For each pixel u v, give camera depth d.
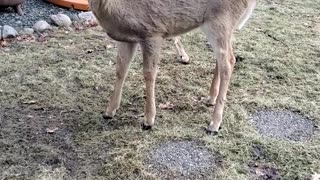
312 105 2.50
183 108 2.45
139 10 1.97
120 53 2.19
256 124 2.32
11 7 3.63
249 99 2.54
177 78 2.79
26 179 1.87
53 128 2.22
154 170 1.94
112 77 2.76
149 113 2.20
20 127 2.22
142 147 2.09
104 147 2.09
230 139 2.18
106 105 2.46
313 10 4.12
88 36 3.33
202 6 2.07
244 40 3.35
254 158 2.06
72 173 1.92
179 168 1.96
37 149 2.06
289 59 3.07
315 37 3.48
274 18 3.85
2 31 3.18
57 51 3.04
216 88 2.42
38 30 3.33
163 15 2.02
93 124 2.27
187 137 2.18
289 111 2.45
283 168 2.00
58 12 3.70
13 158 1.99
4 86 2.57
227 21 2.11
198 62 3.01
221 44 2.14
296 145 2.15
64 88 2.60
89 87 2.63
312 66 2.99
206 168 1.97
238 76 2.82
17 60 2.88
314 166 2.01
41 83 2.63
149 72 2.11
